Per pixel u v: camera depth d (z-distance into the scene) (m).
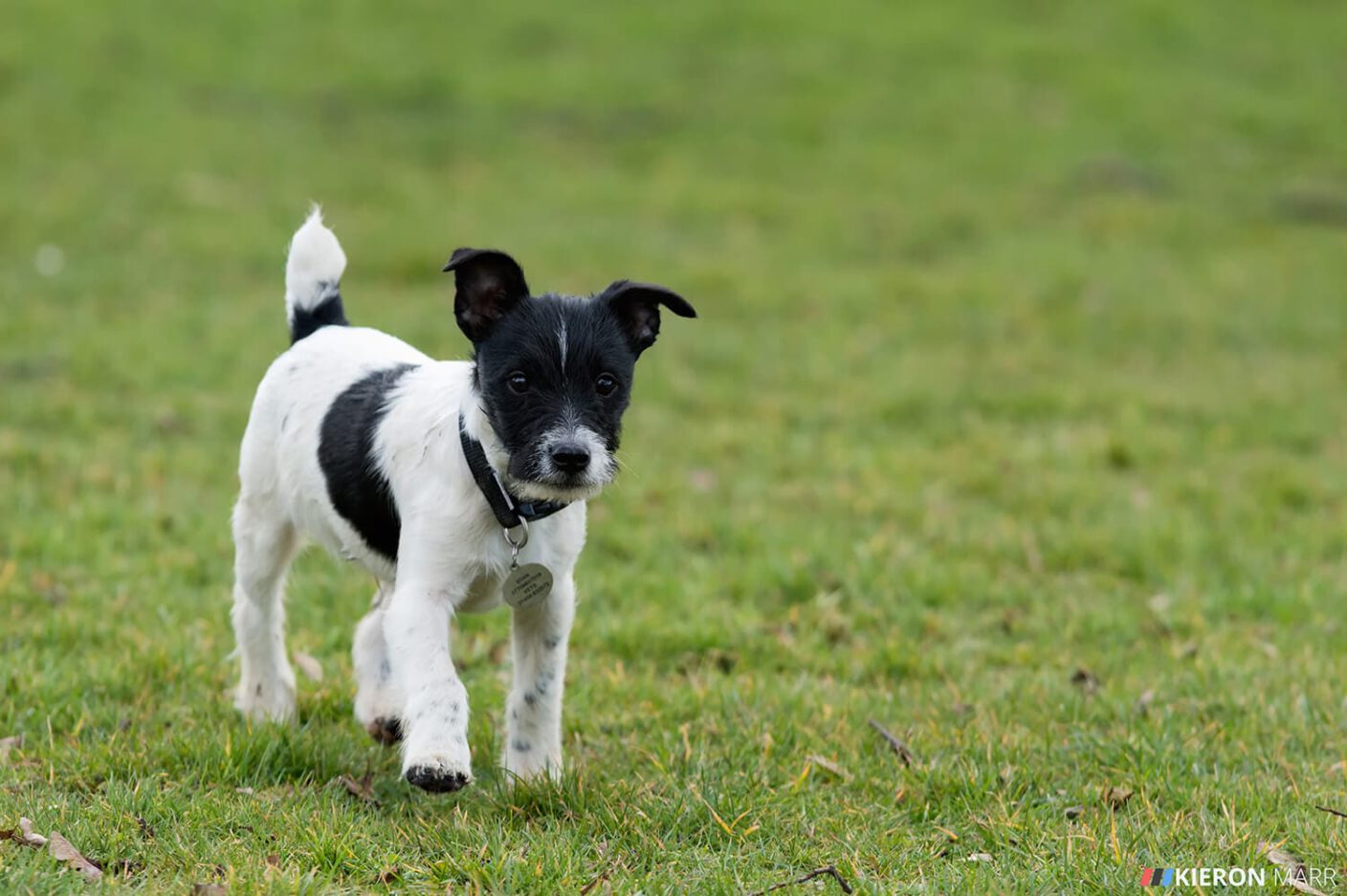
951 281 21.62
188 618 9.57
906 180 27.08
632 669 9.19
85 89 27.78
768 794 7.17
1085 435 15.38
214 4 33.53
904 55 34.34
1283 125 31.56
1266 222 26.12
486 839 6.50
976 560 11.66
